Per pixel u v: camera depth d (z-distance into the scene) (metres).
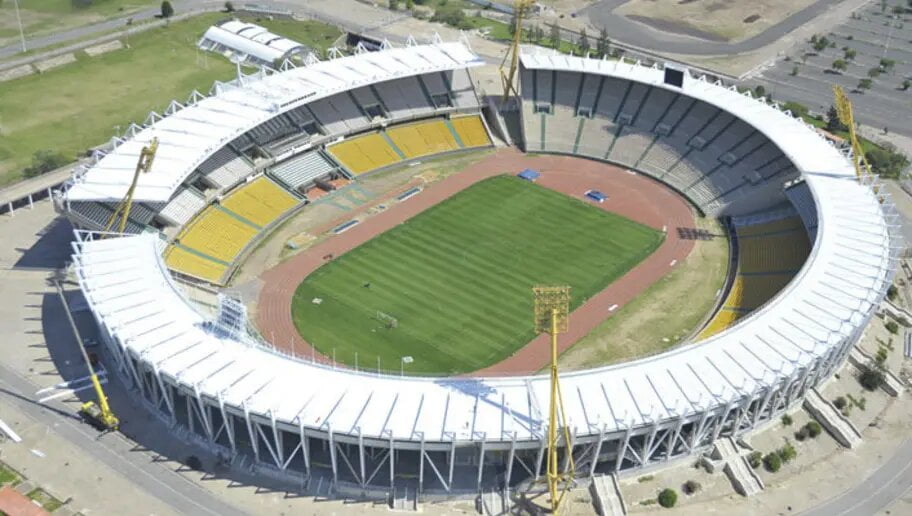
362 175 178.25
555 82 197.62
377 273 148.25
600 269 152.00
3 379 121.44
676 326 138.12
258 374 106.88
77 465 108.00
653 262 154.75
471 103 197.00
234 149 167.75
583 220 166.50
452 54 194.00
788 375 109.56
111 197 139.50
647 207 171.75
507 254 155.00
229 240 153.62
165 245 145.25
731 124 181.38
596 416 102.00
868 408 123.31
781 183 161.75
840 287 125.69
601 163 186.75
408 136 188.88
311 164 175.50
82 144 187.12
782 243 153.88
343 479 106.56
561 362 129.25
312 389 105.06
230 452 110.38
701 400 104.56
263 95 172.25
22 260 147.88
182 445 111.62
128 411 116.56
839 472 112.56
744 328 116.94
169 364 107.44
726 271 152.88
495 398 104.75
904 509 107.19
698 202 172.38
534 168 184.38
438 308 140.00
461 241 158.12
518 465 108.75
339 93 186.25
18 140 187.88
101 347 128.38
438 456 108.94
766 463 112.12
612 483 106.44
